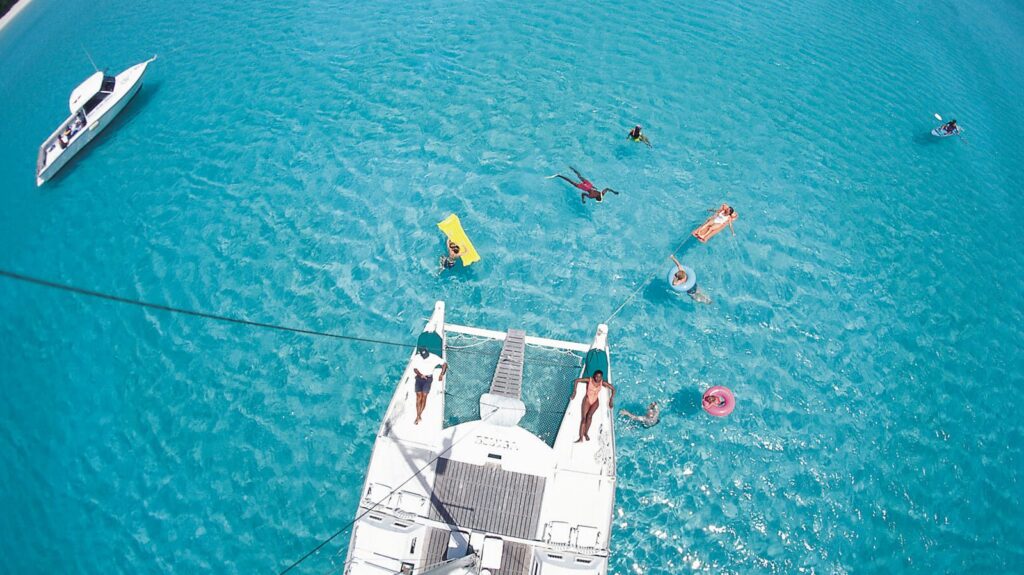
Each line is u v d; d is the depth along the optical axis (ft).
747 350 50.21
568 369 47.06
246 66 75.10
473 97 69.10
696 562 41.01
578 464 38.81
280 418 46.83
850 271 55.88
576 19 79.36
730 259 55.62
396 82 71.20
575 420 40.57
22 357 51.44
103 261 57.21
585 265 54.85
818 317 52.54
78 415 47.85
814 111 69.36
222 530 42.37
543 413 45.01
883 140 67.31
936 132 67.21
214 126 68.08
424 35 77.46
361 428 46.29
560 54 74.13
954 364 50.78
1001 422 48.01
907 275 56.08
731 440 45.70
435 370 42.27
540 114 67.26
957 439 46.88
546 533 36.96
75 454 45.93
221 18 83.97
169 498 43.68
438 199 59.57
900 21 84.64
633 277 54.19
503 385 43.65
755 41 77.66
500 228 57.21
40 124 72.23
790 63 74.95
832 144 66.18
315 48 76.89
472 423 40.16
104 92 70.33
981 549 42.29
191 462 45.06
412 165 62.59
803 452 45.47
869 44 79.66
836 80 73.46
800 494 43.70
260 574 40.93
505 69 72.23
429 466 38.81
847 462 45.29
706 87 70.90
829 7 85.20
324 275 54.60
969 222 60.95
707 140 65.36
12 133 72.08
